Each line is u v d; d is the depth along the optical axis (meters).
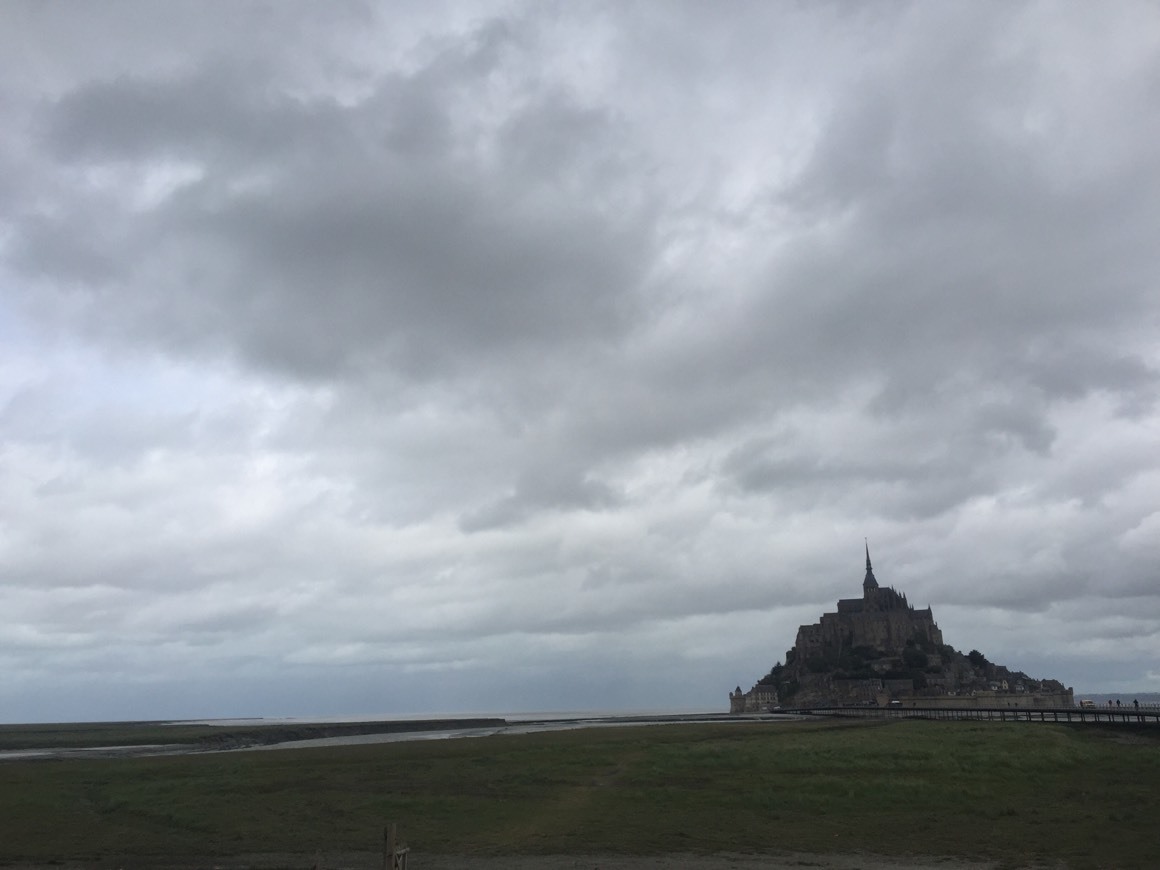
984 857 33.81
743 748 74.06
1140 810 41.59
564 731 142.12
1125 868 31.06
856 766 58.25
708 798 48.69
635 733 116.38
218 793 54.44
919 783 50.06
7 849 39.56
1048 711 121.25
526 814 46.00
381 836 41.06
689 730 128.12
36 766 81.25
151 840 41.16
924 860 33.72
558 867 33.94
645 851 36.72
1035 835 37.31
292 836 41.44
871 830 39.75
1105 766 56.06
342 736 199.12
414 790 54.53
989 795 46.81
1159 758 59.28
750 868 33.00
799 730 113.69
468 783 57.25
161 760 88.19
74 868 35.69
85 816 48.31
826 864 33.41
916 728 106.00
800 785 51.34
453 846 38.78
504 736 121.19
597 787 54.31
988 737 80.88
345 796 52.31
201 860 36.72
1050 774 53.56
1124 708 134.12
